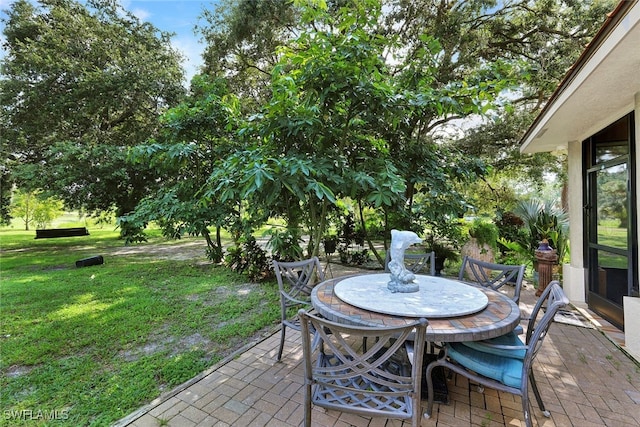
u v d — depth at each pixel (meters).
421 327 1.26
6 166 9.22
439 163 4.76
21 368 2.47
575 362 2.42
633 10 1.66
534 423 1.74
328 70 3.06
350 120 3.77
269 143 3.61
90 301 4.17
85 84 8.08
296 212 4.34
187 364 2.47
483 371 1.68
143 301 4.14
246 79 8.66
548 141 4.42
